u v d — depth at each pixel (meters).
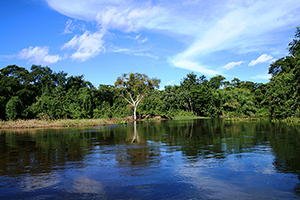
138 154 8.30
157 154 8.24
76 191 4.79
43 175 5.88
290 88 29.09
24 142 11.99
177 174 5.83
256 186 4.96
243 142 10.90
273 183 5.13
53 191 4.81
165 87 73.19
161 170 6.18
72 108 37.81
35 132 18.38
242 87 78.81
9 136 15.24
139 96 50.84
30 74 48.19
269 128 18.50
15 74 47.22
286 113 28.42
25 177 5.73
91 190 4.83
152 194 4.58
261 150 8.70
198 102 60.84
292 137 12.34
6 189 4.95
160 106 55.09
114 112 49.91
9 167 6.66
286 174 5.73
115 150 9.16
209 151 8.70
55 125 25.91
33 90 47.03
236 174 5.79
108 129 20.94
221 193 4.61
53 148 9.89
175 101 62.81
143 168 6.39
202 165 6.64
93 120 30.91
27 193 4.72
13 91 40.41
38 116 33.41
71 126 26.34
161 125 26.94
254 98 61.50
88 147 10.04
